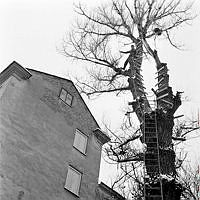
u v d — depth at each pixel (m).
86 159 16.14
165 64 13.16
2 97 13.73
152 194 8.45
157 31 16.80
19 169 12.66
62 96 16.72
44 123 14.90
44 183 13.30
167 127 10.30
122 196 13.73
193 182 13.20
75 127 16.55
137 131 13.22
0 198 11.38
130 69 13.77
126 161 12.31
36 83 15.78
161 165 9.10
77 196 14.48
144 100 11.74
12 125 13.41
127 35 16.77
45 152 14.14
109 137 17.55
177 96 11.40
